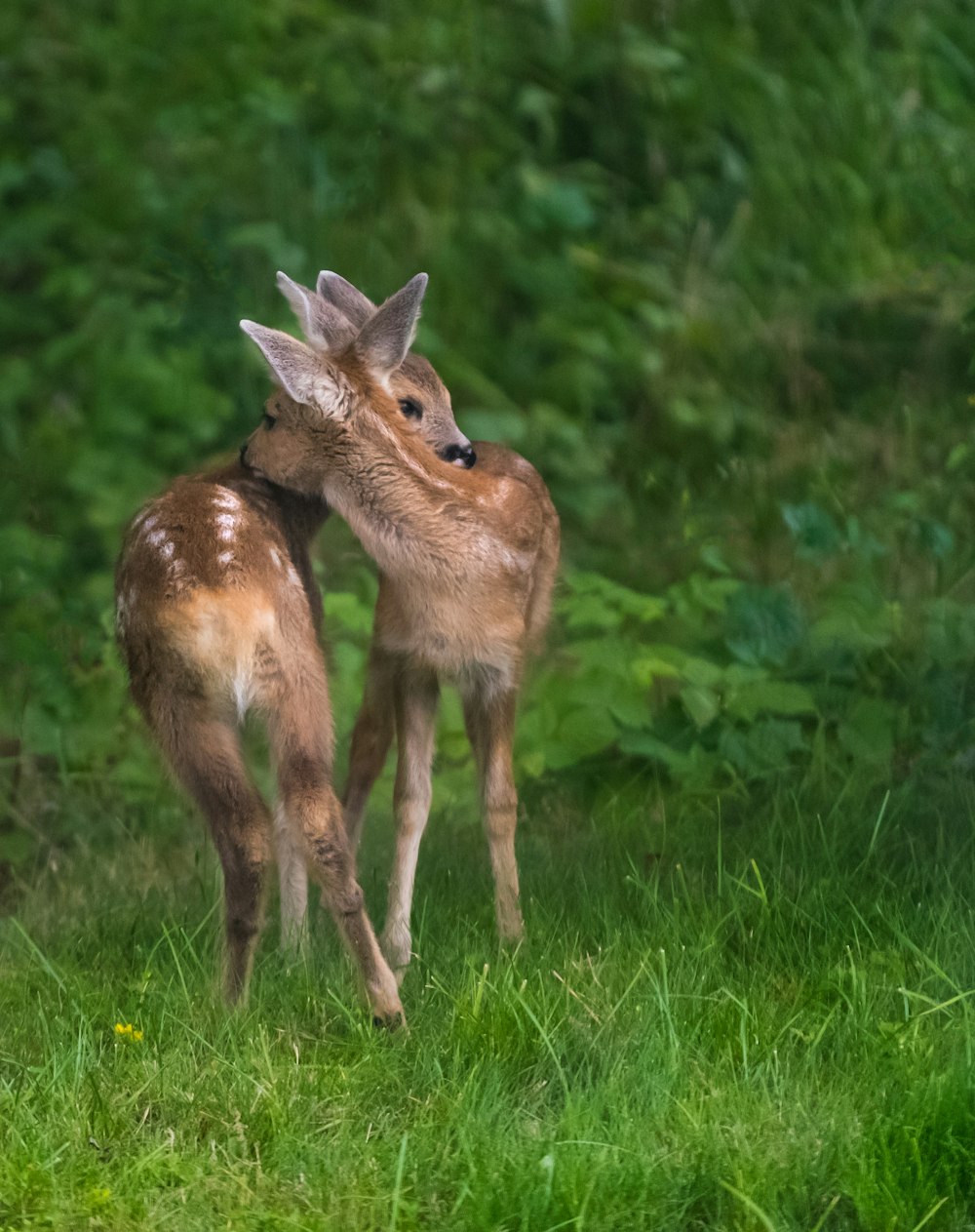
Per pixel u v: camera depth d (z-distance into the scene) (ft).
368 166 49.78
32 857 33.65
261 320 45.14
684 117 54.65
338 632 39.19
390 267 49.83
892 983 23.61
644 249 53.16
